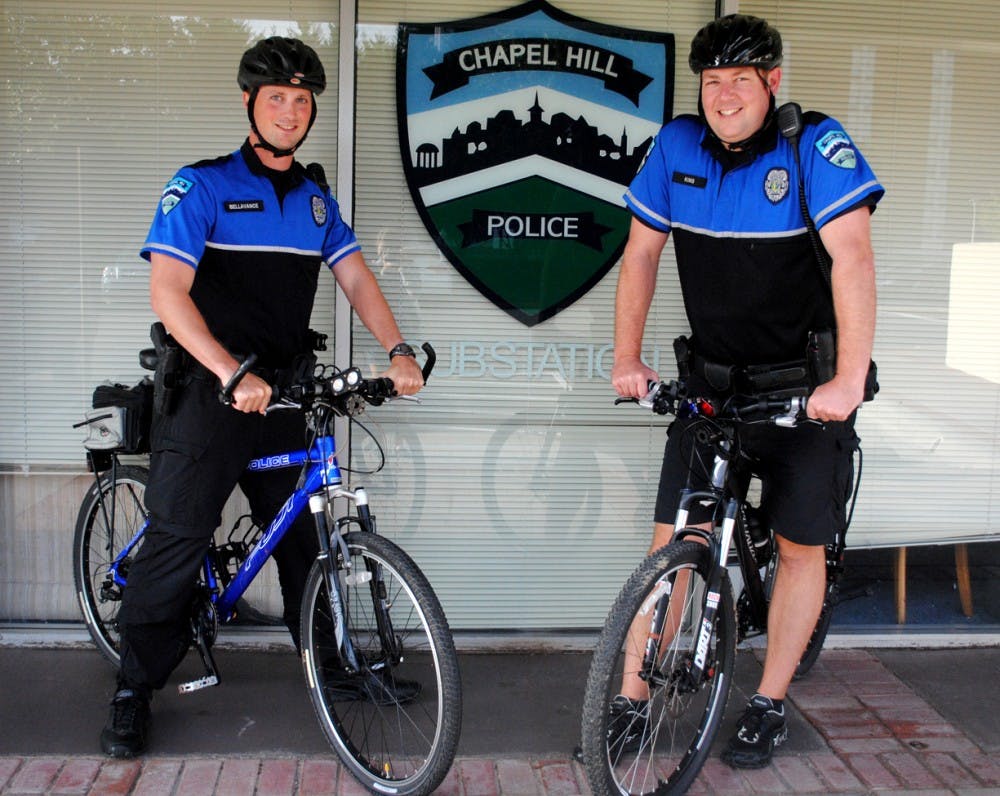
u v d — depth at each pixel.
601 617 3.85
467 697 3.33
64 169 3.56
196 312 2.65
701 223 2.71
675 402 2.60
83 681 3.37
